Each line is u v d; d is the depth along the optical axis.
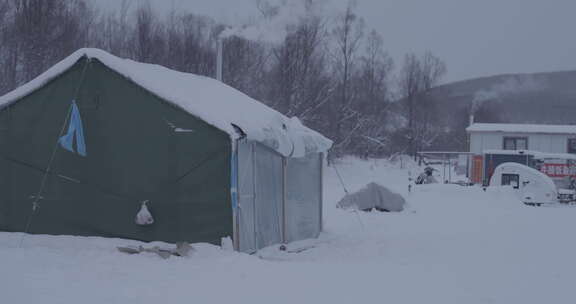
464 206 23.38
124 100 11.95
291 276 9.29
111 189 12.01
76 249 11.05
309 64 41.50
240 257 10.43
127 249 10.95
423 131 66.38
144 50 36.34
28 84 12.45
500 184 29.12
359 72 56.78
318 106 42.81
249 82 37.28
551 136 39.78
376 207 21.70
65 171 12.27
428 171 34.81
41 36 31.58
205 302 7.49
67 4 35.19
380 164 53.62
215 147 11.38
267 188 12.84
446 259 11.85
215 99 12.99
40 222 12.38
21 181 12.53
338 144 47.22
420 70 67.44
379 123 57.25
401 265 11.00
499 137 40.47
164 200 11.66
